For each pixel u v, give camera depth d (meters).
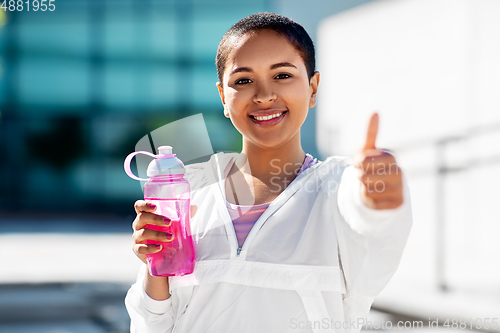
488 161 5.82
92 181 11.20
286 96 1.29
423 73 6.20
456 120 5.99
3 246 7.93
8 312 4.96
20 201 11.32
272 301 1.23
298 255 1.24
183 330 1.29
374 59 6.53
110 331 4.52
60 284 5.75
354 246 1.22
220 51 1.39
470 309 4.11
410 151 6.30
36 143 11.12
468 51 5.89
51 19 10.59
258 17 1.35
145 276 1.35
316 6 6.93
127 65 10.66
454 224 6.03
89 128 10.97
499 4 5.70
